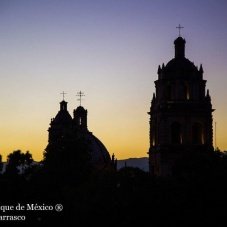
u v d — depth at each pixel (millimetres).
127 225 121750
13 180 140375
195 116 159625
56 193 134000
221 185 126875
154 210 122438
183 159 147375
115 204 124875
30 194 133875
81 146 169000
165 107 158875
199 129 160375
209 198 124562
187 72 160625
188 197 125438
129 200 125125
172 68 161000
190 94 160500
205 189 126438
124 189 131375
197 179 129250
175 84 160125
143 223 122000
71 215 126562
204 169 136250
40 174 149750
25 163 157125
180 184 129625
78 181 150750
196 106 159750
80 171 155625
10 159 155750
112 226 122875
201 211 122000
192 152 150000
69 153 164250
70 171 153250
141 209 122750
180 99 159750
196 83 160500
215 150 157875
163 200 124000
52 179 146250
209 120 160000
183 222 121562
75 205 126625
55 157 163125
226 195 125188
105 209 123938
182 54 163750
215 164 137875
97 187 131125
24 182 140875
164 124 158625
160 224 121812
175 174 148000
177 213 122188
